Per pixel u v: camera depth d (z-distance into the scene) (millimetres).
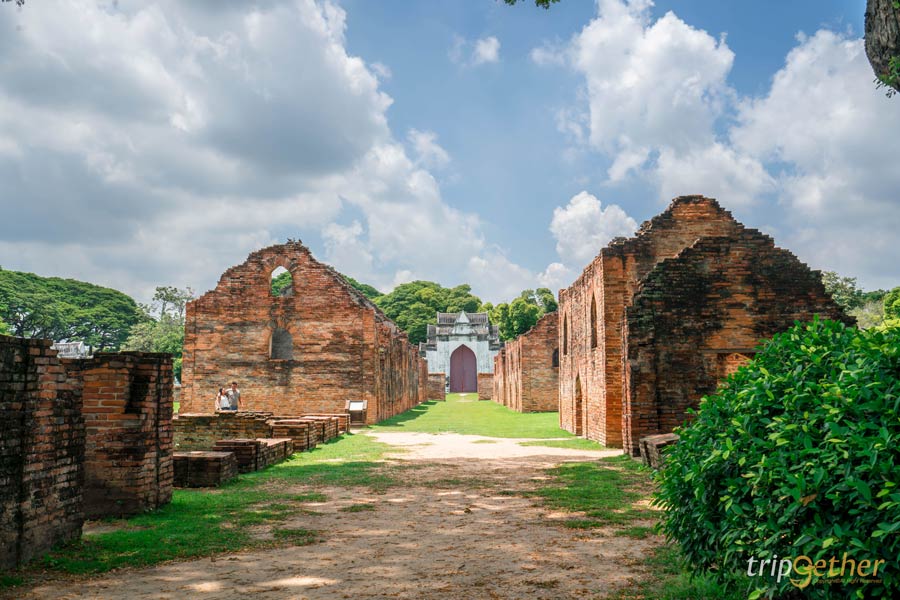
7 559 6660
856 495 4094
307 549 7688
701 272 17703
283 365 32969
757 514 4746
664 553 7203
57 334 88500
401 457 17859
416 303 117250
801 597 4629
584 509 10055
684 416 17156
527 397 43938
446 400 78938
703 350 17438
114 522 9016
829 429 4477
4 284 85438
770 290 17672
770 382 5203
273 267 33562
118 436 9578
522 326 98250
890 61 11398
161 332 76438
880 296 58469
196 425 18797
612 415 20250
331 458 17672
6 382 6707
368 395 32656
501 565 6930
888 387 4395
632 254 20703
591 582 6250
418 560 7172
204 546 7789
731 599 5410
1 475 6605
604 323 20516
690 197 21031
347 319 33188
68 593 6031
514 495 11516
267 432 18766
